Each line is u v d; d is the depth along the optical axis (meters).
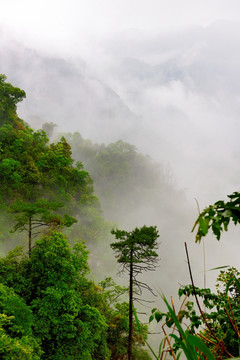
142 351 24.77
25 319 14.12
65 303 17.86
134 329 23.11
